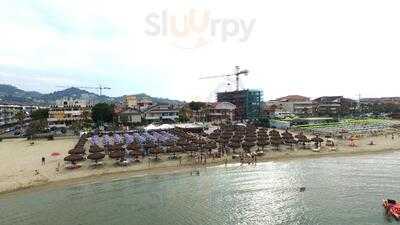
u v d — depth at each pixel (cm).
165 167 9194
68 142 13625
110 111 19138
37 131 16612
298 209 6094
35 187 7581
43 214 6044
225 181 7988
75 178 8219
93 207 6375
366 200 6525
